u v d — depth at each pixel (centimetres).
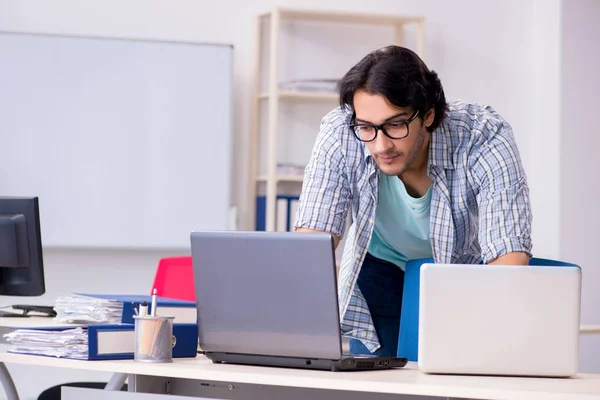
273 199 540
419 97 228
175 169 542
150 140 540
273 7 557
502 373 201
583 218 581
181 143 543
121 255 550
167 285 404
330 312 201
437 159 254
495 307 201
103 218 537
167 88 541
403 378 192
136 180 539
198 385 232
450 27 589
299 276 204
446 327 201
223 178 546
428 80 236
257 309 212
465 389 177
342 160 258
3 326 313
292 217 546
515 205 238
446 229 259
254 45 560
